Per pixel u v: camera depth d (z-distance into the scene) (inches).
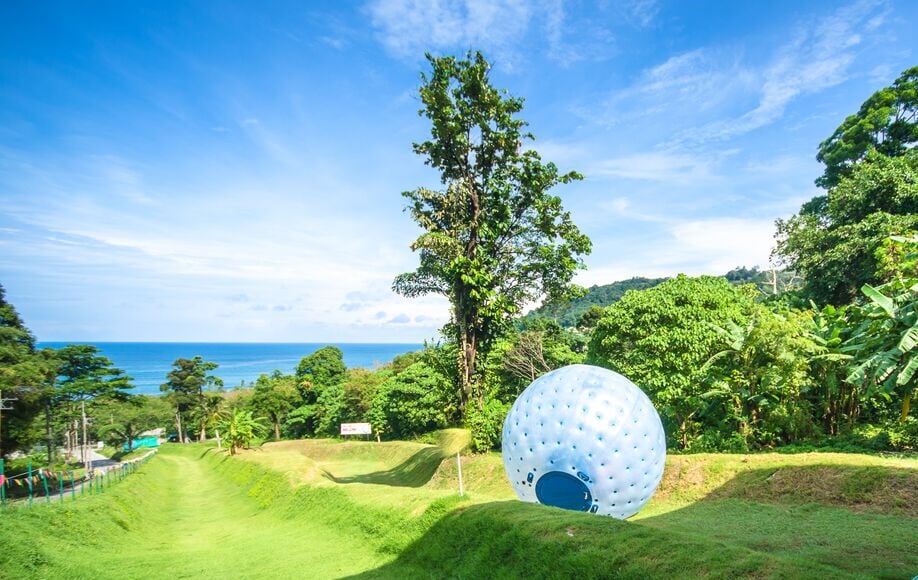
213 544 647.1
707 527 473.1
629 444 402.9
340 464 1688.0
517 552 358.3
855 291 1082.7
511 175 1048.8
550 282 1095.6
